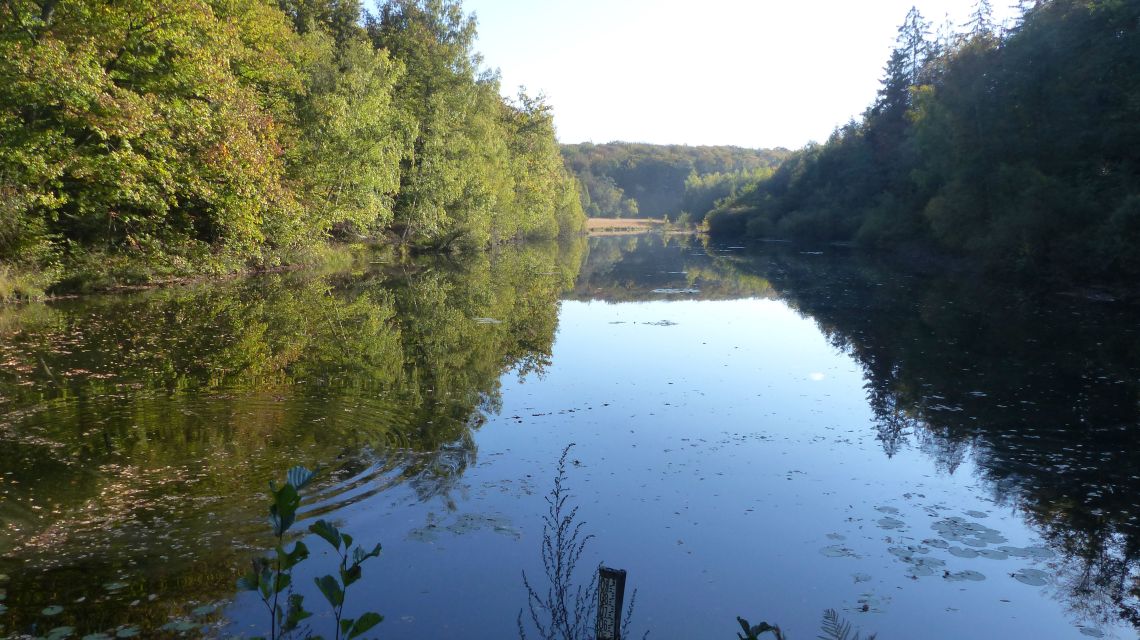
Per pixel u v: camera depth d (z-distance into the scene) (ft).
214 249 73.82
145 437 24.72
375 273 89.04
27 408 27.94
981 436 27.55
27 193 53.72
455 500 20.24
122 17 57.47
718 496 21.39
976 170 95.09
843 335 51.78
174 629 13.39
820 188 221.05
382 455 23.68
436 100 120.37
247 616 13.97
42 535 17.13
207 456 22.93
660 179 536.83
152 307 54.29
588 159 548.72
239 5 76.33
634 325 56.95
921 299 71.87
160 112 58.95
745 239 241.55
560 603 13.09
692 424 29.07
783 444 26.50
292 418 27.50
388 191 103.45
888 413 30.86
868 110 209.46
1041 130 86.89
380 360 39.58
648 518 19.66
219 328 46.91
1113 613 15.14
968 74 103.09
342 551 16.83
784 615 14.90
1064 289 74.79
